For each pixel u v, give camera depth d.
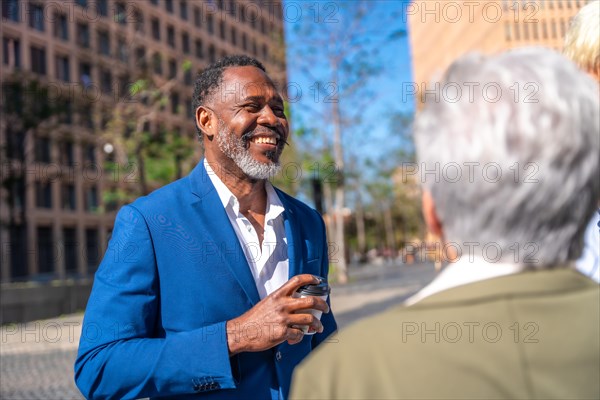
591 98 0.84
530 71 0.85
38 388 6.56
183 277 1.62
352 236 50.69
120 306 1.57
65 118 20.94
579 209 0.83
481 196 0.82
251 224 1.82
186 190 1.74
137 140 18.38
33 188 33.75
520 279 0.83
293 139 17.69
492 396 0.77
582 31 1.66
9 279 19.72
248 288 1.65
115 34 21.39
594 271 1.39
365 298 14.51
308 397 0.82
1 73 31.81
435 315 0.82
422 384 0.78
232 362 1.57
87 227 36.94
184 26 41.94
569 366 0.78
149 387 1.50
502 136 0.82
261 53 49.44
